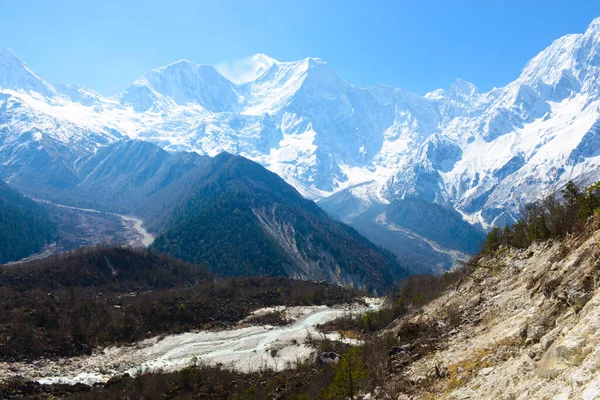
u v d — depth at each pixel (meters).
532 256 52.56
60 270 156.75
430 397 32.09
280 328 120.75
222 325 121.38
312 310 143.62
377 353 49.41
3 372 77.38
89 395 68.62
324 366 69.38
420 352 43.88
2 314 98.19
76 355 91.75
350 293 174.00
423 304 80.00
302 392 58.94
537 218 59.12
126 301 129.25
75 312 107.12
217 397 67.75
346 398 44.19
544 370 23.03
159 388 71.06
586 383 18.77
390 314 97.31
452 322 48.88
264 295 158.38
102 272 168.25
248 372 80.81
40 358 86.69
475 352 35.41
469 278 64.88
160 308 120.38
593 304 24.88
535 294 38.75
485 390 27.25
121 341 103.00
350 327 104.25
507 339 33.56
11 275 141.12
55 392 70.56
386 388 38.50
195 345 103.62
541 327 30.14
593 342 21.19
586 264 31.50
